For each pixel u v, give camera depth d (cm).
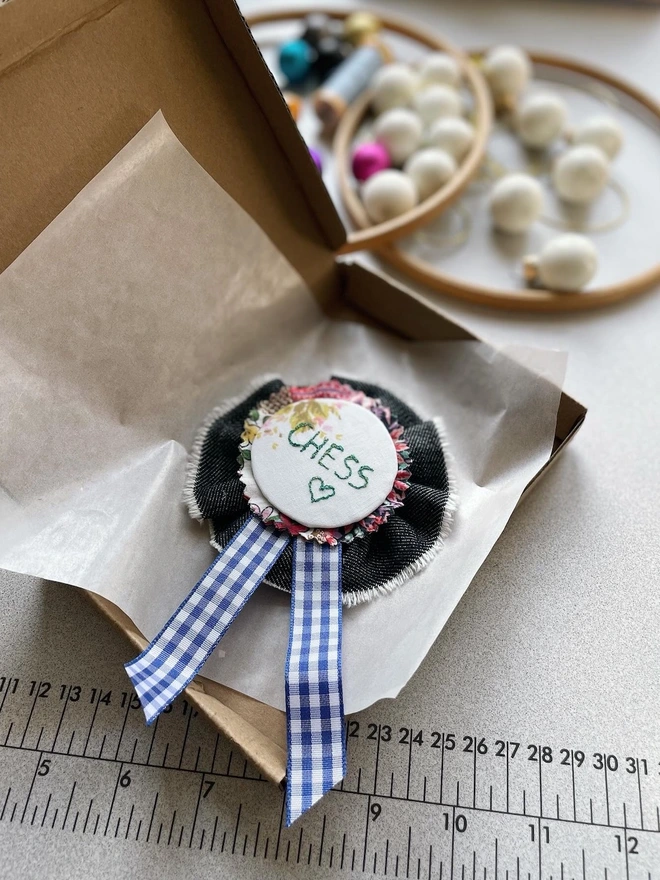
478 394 24
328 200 24
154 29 20
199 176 22
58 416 20
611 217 33
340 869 19
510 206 31
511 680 21
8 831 19
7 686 21
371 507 22
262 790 20
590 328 29
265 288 25
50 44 18
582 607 22
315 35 38
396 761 20
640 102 36
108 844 19
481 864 19
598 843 19
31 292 19
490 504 22
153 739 20
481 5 41
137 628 20
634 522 24
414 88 35
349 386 25
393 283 25
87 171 20
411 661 19
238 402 24
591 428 26
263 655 21
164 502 22
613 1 41
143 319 22
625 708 21
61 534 20
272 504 22
